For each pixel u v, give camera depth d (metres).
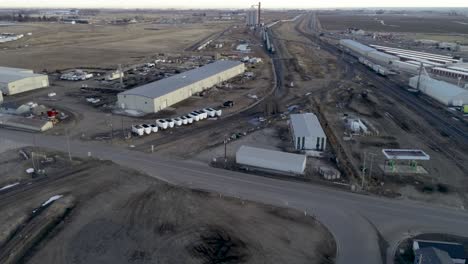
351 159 50.22
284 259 29.83
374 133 60.53
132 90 72.69
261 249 31.02
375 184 43.19
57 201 37.94
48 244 31.19
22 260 29.28
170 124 61.50
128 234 32.72
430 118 69.19
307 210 37.41
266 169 46.25
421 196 40.69
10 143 54.16
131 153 51.12
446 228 34.72
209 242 31.73
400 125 65.06
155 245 31.23
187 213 36.22
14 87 82.69
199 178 43.91
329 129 61.88
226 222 34.84
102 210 36.53
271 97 82.50
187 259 29.56
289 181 43.56
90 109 71.62
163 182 42.66
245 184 42.59
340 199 39.66
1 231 33.06
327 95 84.69
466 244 32.34
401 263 30.02
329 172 44.44
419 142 57.09
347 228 34.53
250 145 54.78
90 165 47.00
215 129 61.62
